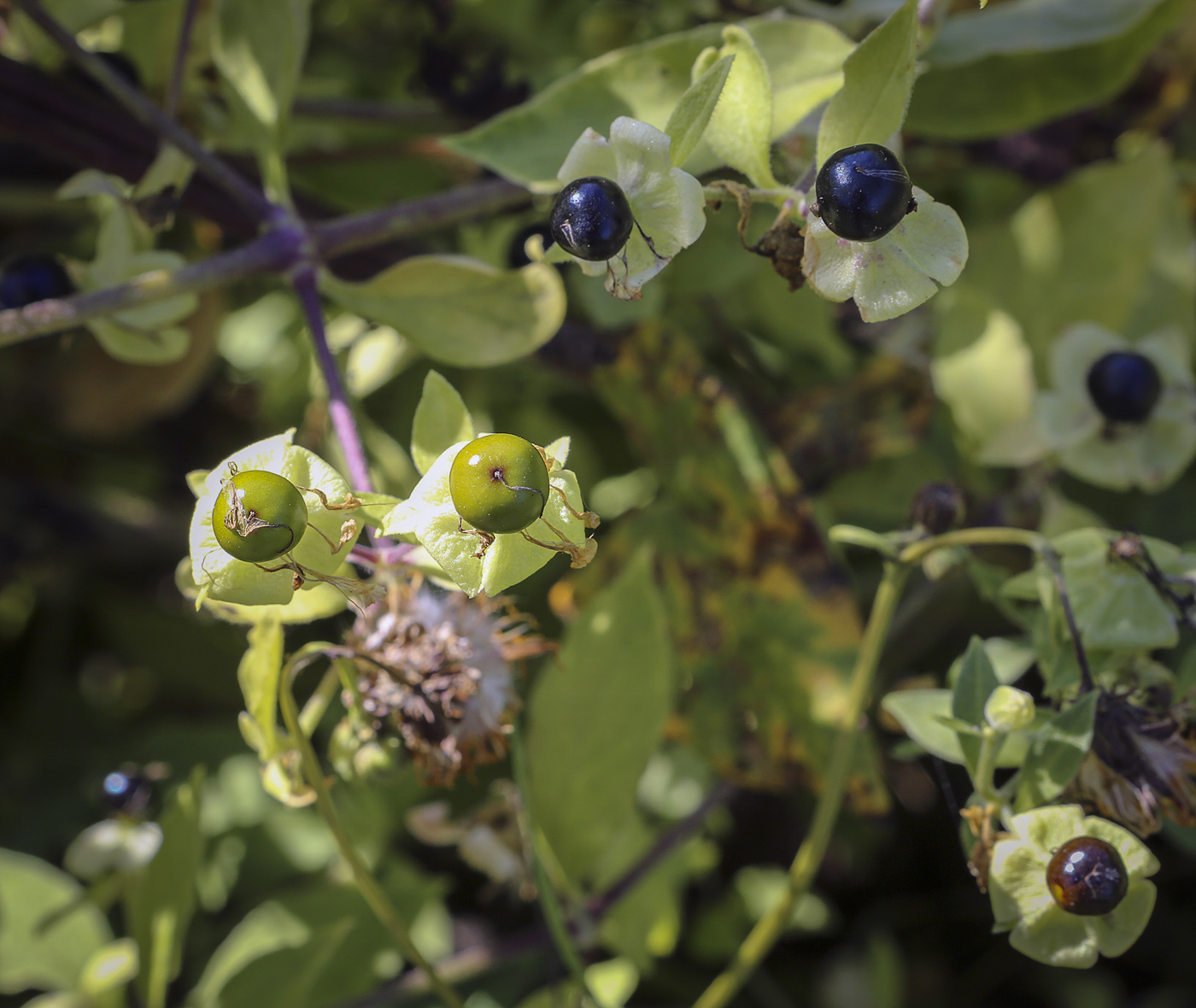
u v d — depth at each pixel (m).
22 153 0.33
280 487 0.22
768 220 0.29
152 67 0.31
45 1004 0.31
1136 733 0.24
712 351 0.38
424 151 0.33
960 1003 0.43
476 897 0.40
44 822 0.42
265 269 0.26
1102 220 0.33
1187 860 0.40
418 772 0.26
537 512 0.21
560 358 0.32
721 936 0.40
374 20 0.42
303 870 0.36
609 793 0.29
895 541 0.26
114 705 0.45
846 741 0.27
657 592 0.29
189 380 0.42
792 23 0.27
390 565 0.24
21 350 0.43
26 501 0.47
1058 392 0.31
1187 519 0.36
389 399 0.40
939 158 0.38
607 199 0.22
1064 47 0.31
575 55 0.41
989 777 0.24
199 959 0.36
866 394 0.35
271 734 0.25
